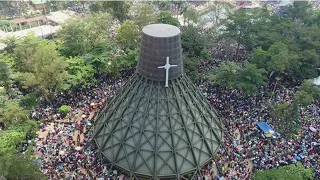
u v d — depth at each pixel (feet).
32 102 246.68
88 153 200.75
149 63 188.44
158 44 181.57
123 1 405.80
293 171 178.29
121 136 191.52
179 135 189.16
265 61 290.97
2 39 330.95
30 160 166.71
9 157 162.09
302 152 205.26
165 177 183.01
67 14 472.03
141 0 498.69
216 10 450.30
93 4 442.50
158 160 183.83
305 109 253.24
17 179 158.20
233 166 194.59
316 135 222.69
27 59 279.69
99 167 191.42
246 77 252.83
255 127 227.20
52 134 217.15
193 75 276.41
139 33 315.17
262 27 339.57
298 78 307.58
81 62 275.80
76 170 187.42
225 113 242.58
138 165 183.83
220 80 263.29
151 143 185.78
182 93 197.47
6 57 284.82
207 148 197.06
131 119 191.01
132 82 204.74
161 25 200.64
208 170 194.80
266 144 211.61
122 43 312.50
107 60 289.53
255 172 182.50
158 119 188.24
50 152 199.72
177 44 187.83
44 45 298.56
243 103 255.91
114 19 455.63
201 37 301.43
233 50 363.35
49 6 521.65
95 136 204.95
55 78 246.47
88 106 251.19
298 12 395.34
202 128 199.93
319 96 251.39
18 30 427.33
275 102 259.39
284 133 219.82
